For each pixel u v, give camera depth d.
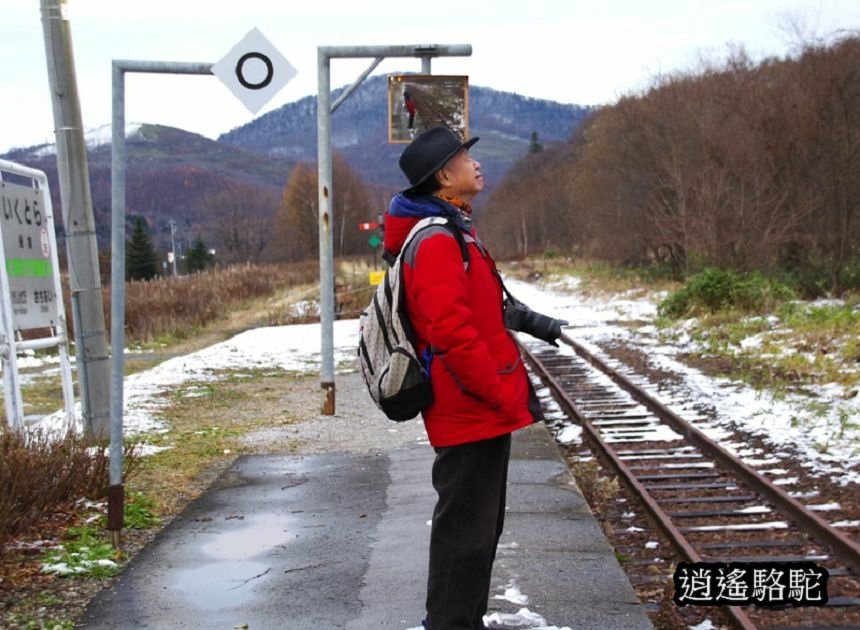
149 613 4.25
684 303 20.89
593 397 11.59
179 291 28.95
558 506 6.07
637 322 22.12
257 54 6.25
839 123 22.09
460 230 3.07
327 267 10.26
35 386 13.80
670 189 30.03
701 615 4.54
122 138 5.02
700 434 8.37
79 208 7.96
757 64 27.22
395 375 3.04
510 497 6.35
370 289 30.86
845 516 6.04
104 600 4.43
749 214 23.92
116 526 5.22
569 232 59.41
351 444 8.56
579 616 4.06
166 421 9.84
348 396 11.89
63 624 4.11
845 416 8.90
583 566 4.78
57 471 5.91
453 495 3.13
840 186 21.64
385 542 5.30
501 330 3.15
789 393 10.83
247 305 32.88
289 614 4.19
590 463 8.12
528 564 4.81
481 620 3.36
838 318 15.60
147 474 7.16
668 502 6.58
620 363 14.89
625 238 36.34
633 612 4.12
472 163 3.23
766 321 17.39
